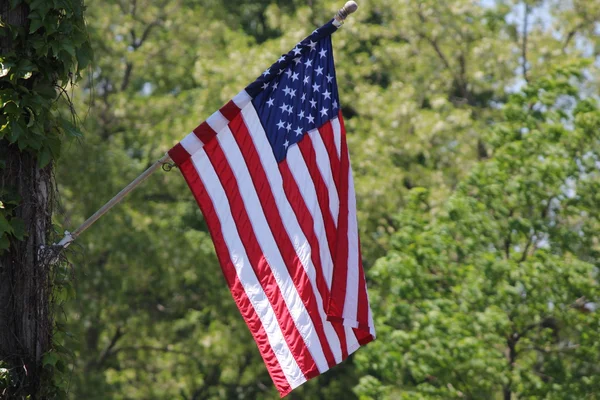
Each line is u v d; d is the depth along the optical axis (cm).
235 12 6644
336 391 5138
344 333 1497
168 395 4734
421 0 4747
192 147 1497
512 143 3381
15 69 1272
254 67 4500
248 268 1497
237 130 1520
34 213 1295
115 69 4841
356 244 1511
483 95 5569
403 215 3584
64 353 1332
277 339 1488
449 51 4806
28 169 1294
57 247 1316
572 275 3158
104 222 4362
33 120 1277
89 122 4462
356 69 4934
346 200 1520
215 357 4759
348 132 4747
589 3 4759
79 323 4309
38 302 1293
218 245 1499
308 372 1475
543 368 3284
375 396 3538
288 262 1494
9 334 1270
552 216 3372
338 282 1483
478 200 3509
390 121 4472
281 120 1530
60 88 1345
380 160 4475
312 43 1555
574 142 3366
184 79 5500
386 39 5028
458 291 3325
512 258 3328
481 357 3155
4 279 1277
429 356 3209
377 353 3359
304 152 1527
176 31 5053
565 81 3472
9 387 1257
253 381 5019
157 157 4797
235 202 1506
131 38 5191
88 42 1354
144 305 5006
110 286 4397
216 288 4825
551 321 3372
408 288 3391
